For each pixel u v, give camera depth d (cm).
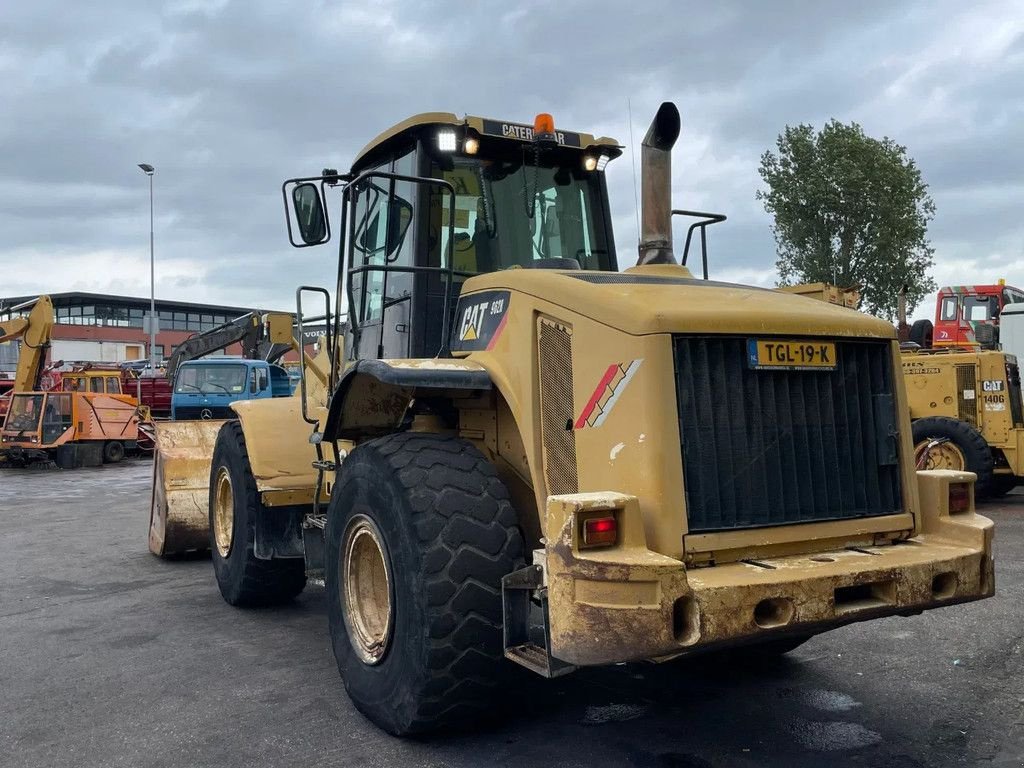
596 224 507
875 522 349
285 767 344
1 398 2305
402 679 355
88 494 1385
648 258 434
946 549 343
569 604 294
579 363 343
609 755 350
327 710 405
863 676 441
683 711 397
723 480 322
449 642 340
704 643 287
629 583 286
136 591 671
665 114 427
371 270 439
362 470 388
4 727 393
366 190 513
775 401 336
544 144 471
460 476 365
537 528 393
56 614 600
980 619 539
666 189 436
